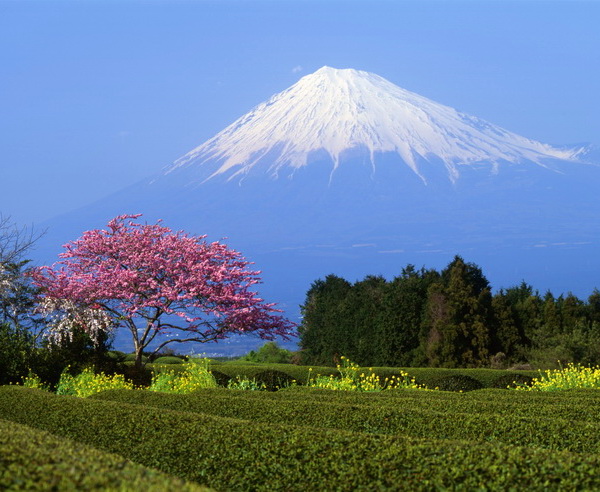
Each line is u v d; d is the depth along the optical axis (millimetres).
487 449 7703
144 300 28609
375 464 7750
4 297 25141
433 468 7434
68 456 6398
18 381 21828
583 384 20938
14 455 6184
